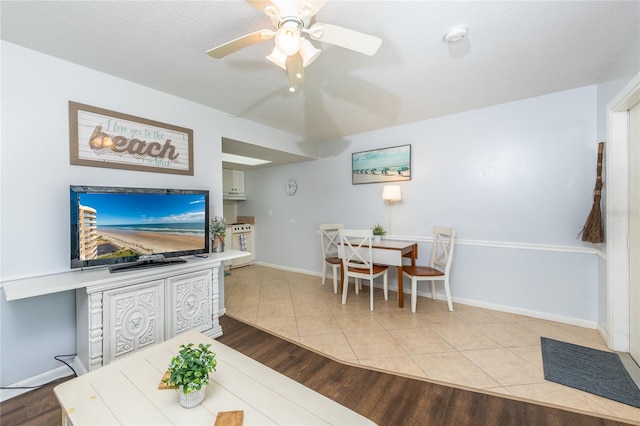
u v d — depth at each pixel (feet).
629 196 6.95
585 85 8.39
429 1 4.77
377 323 9.15
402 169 12.17
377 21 5.29
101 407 3.54
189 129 9.11
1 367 5.83
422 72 7.40
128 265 7.20
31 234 6.15
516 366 6.64
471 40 5.96
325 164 15.02
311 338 8.21
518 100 9.52
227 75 7.48
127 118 7.66
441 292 11.43
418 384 6.08
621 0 4.77
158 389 3.90
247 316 9.89
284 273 16.19
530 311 9.55
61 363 6.63
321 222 15.30
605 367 6.49
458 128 10.77
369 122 11.76
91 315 5.97
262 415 3.42
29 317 6.18
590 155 8.48
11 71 5.89
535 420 5.02
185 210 8.16
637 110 6.55
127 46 6.10
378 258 10.69
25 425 5.08
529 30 5.62
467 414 5.20
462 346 7.61
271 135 12.33
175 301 7.47
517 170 9.66
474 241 10.55
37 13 4.96
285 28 4.25
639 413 5.11
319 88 8.35
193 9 4.96
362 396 5.73
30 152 6.14
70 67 6.70
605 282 7.77
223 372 4.31
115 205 6.86
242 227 18.03
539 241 9.37
